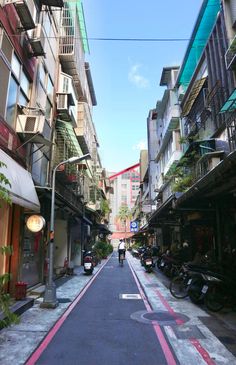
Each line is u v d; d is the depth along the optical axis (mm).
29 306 8977
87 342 6055
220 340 6156
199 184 8711
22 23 10430
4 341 6074
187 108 19578
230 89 13273
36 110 11742
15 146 10352
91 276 17453
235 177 7426
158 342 6043
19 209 10672
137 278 16672
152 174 44125
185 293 10766
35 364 4973
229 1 12844
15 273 10125
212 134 15117
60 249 19344
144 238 51219
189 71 21516
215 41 15078
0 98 9133
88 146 26500
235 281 8859
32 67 12109
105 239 60625
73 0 18828
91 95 32719
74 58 17984
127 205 108188
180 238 21922
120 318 7930
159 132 33562
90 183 30719
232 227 11852
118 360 5152
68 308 9086
